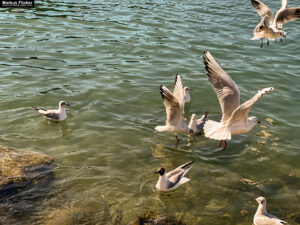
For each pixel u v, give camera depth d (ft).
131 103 47.11
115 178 33.37
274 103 47.52
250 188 32.68
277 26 38.01
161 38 68.85
